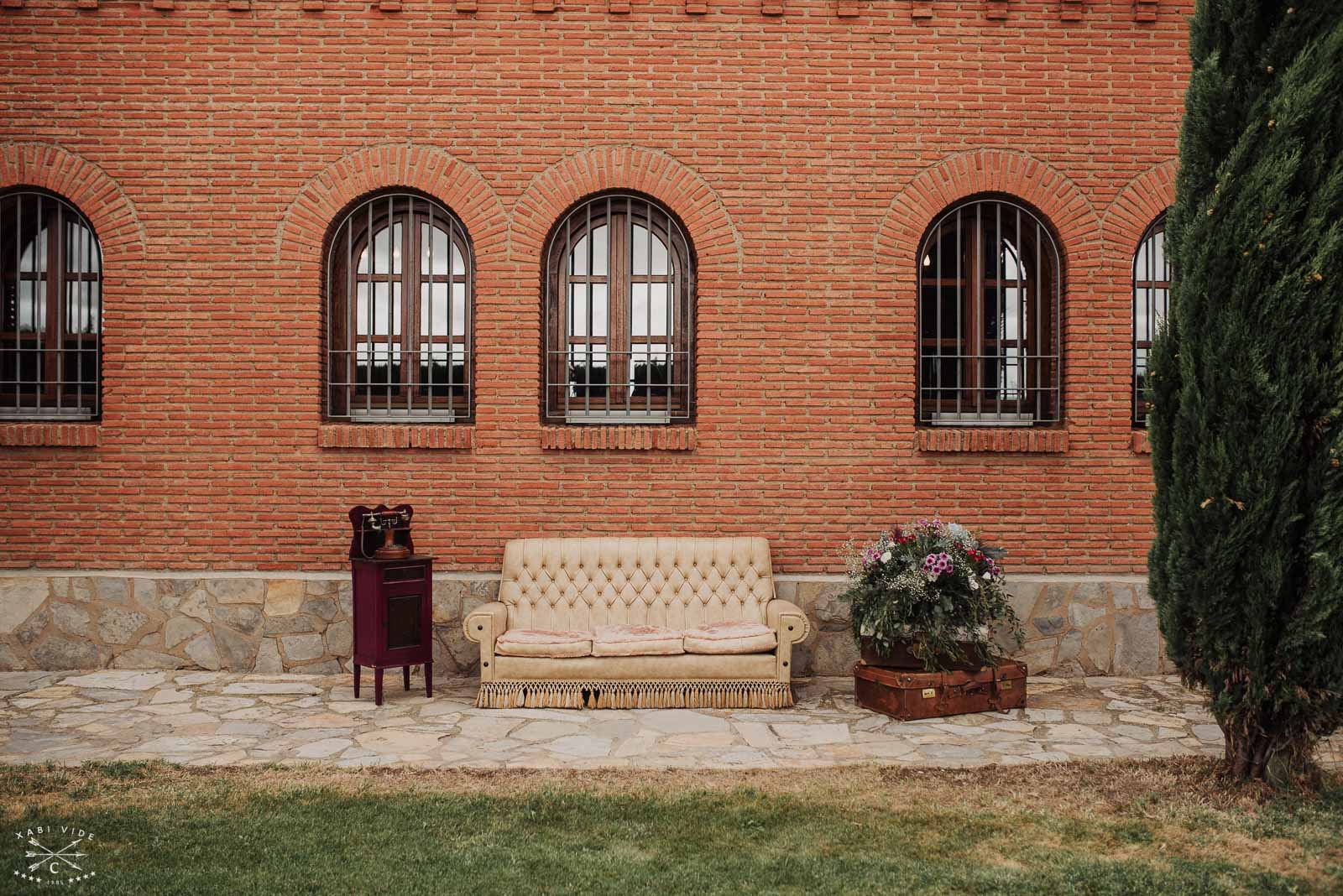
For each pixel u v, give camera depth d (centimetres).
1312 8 482
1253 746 504
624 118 791
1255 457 475
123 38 786
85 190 784
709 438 789
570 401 808
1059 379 807
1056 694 717
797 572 790
